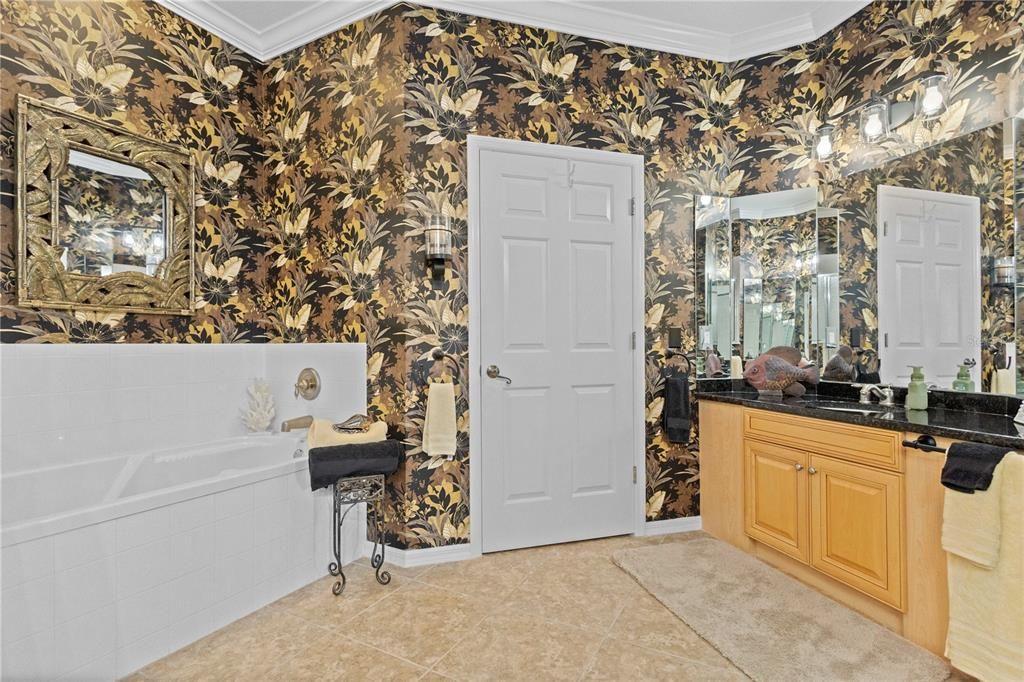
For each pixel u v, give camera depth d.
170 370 2.48
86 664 1.56
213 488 1.92
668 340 2.90
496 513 2.61
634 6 2.62
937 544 1.72
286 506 2.21
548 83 2.68
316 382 2.72
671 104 2.90
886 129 2.46
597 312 2.77
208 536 1.91
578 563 2.48
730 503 2.71
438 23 2.52
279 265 2.92
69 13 2.16
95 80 2.25
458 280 2.55
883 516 1.89
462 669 1.67
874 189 2.49
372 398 2.58
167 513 1.78
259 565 2.09
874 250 2.49
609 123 2.79
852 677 1.59
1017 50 1.99
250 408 2.73
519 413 2.64
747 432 2.59
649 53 2.85
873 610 1.98
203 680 1.63
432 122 2.51
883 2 2.48
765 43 2.88
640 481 2.83
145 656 1.70
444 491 2.53
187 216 2.59
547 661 1.71
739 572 2.35
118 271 2.32
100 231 2.26
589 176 2.76
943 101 2.24
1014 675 1.42
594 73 2.76
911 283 2.33
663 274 2.89
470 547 2.55
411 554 2.47
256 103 2.92
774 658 1.69
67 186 2.15
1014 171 1.98
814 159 2.80
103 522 1.61
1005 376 2.00
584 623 1.95
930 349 2.25
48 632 1.49
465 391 2.56
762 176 2.92
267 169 2.95
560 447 2.71
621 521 2.81
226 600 1.96
